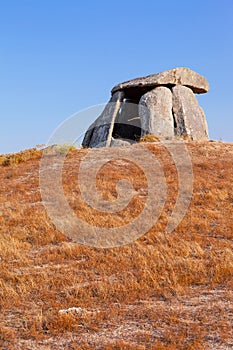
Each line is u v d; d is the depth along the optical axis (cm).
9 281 949
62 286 922
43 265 1073
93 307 818
